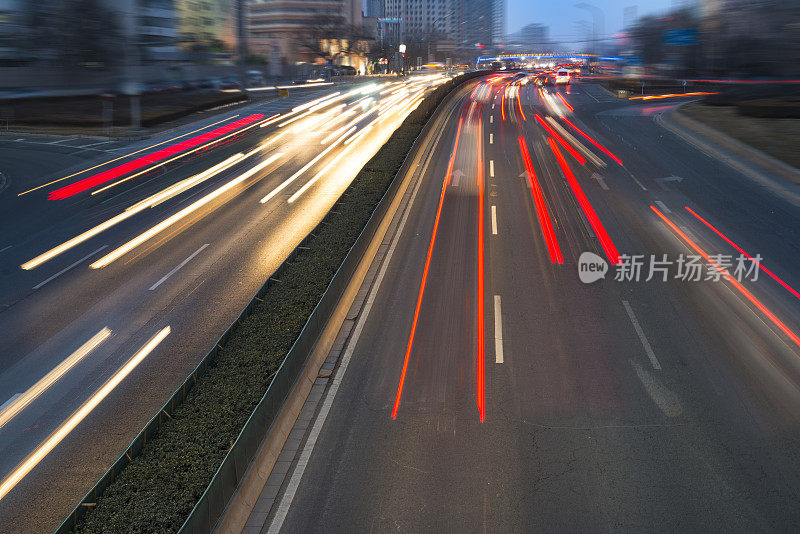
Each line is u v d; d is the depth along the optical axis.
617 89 80.38
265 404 11.23
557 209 27.25
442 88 72.94
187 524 7.97
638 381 13.54
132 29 86.88
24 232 25.39
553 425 12.05
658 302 17.59
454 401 12.94
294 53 164.88
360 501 10.15
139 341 15.98
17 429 12.45
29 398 13.49
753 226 24.53
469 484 10.48
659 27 97.12
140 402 13.32
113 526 8.40
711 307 17.23
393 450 11.41
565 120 54.75
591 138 45.25
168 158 41.38
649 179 32.59
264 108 70.31
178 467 9.60
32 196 31.30
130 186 33.34
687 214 26.27
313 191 31.84
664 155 38.69
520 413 12.46
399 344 15.48
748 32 72.88
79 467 11.35
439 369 14.23
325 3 191.75
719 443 11.41
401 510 9.92
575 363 14.35
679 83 77.44
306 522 9.72
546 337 15.64
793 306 17.30
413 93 90.06
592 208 27.33
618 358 14.54
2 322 17.12
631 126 50.44
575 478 10.58
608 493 10.20
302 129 54.25
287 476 10.79
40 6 71.69
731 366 14.11
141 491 9.09
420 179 33.56
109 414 12.89
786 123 44.03
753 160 35.81
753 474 10.59
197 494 8.99
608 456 11.12
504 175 34.00
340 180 34.28
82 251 22.97
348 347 15.42
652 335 15.65
